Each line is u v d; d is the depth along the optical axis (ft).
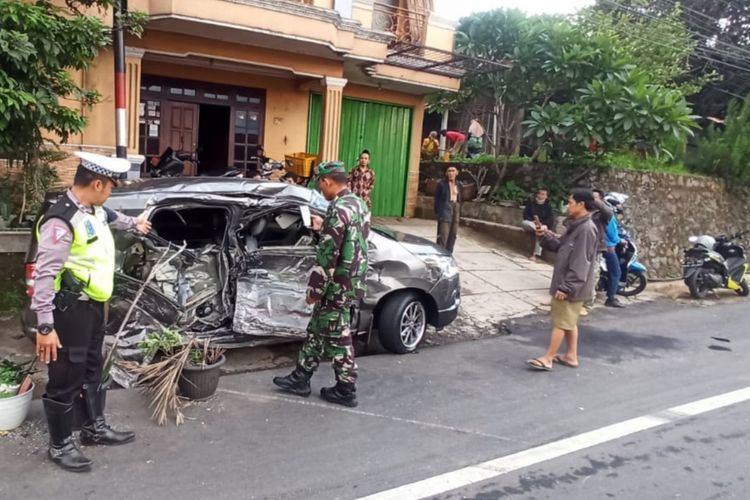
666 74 55.26
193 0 27.73
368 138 44.50
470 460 13.14
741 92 72.18
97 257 11.73
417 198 47.73
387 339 19.83
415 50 40.24
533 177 42.86
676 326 26.94
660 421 15.83
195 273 17.01
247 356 18.97
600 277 31.94
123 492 11.10
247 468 12.23
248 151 38.91
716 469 13.26
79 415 12.61
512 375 18.90
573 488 12.16
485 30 43.57
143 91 35.14
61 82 20.81
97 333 12.39
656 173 41.39
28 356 17.34
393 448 13.48
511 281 32.42
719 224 46.06
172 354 15.15
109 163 11.51
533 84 43.29
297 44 31.89
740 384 19.12
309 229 18.52
